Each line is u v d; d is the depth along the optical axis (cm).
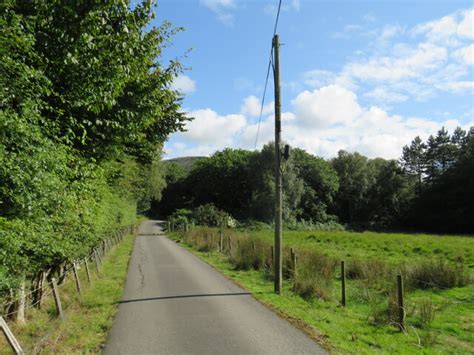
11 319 636
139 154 1883
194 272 1421
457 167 6219
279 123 1141
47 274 942
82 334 650
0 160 375
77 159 709
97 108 655
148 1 767
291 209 5984
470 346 684
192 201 8662
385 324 780
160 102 977
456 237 3231
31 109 457
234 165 7888
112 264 1675
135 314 796
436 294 1112
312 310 870
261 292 1047
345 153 7888
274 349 586
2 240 409
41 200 467
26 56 500
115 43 654
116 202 1952
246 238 1953
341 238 3020
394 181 7150
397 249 2203
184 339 630
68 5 555
